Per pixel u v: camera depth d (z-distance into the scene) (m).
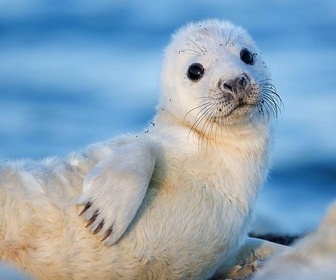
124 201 13.07
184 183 13.84
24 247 13.27
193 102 14.76
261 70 15.24
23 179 13.49
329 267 8.49
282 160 32.06
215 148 14.39
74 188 13.52
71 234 13.19
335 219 9.00
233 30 15.57
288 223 21.61
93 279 13.36
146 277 13.58
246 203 14.36
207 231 13.74
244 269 14.83
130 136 14.50
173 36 15.89
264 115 14.91
